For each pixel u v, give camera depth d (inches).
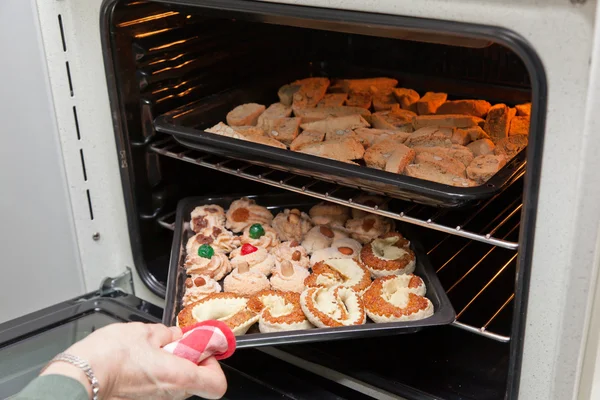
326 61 65.2
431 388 42.3
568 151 31.4
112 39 46.6
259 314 43.1
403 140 50.1
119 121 48.9
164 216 55.4
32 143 48.6
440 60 60.4
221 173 60.8
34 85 47.4
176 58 53.0
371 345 46.6
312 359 44.7
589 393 36.9
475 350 45.8
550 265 33.7
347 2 35.9
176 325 42.8
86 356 31.1
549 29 30.4
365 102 57.8
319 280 45.5
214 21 55.7
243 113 54.1
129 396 32.4
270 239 51.1
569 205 32.2
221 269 48.4
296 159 43.4
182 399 34.4
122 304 51.0
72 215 52.3
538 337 35.3
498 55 57.2
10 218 49.5
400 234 49.3
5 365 44.6
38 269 52.2
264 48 62.5
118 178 51.3
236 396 42.6
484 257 49.5
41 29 46.5
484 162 44.0
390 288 44.6
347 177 42.3
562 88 30.7
